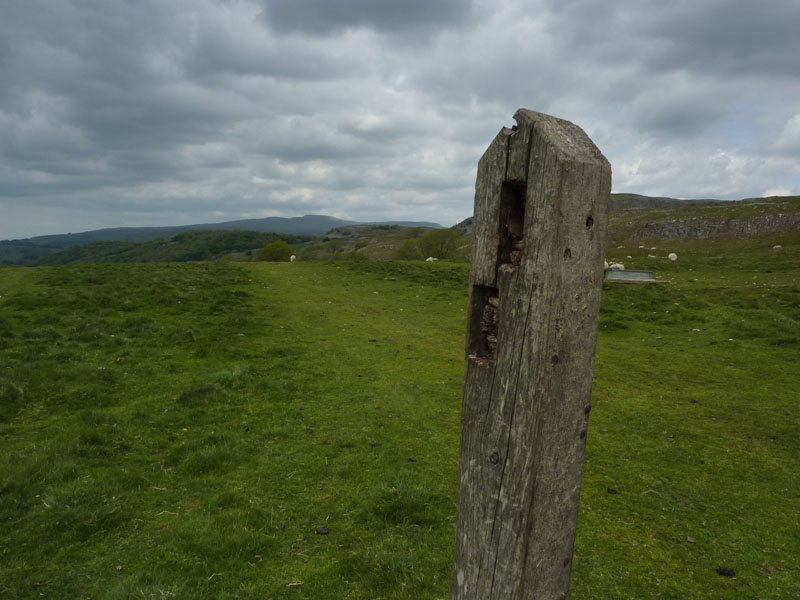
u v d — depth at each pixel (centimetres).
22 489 464
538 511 179
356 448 574
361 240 12125
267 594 338
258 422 647
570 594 341
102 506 444
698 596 341
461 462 198
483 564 191
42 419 646
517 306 173
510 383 177
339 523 424
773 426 643
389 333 1188
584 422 188
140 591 329
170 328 1117
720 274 2117
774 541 405
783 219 4212
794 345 1014
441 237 3397
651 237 4700
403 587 342
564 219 166
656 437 613
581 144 176
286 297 1589
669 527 425
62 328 1081
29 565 367
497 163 179
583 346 181
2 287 1494
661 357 984
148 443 584
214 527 411
